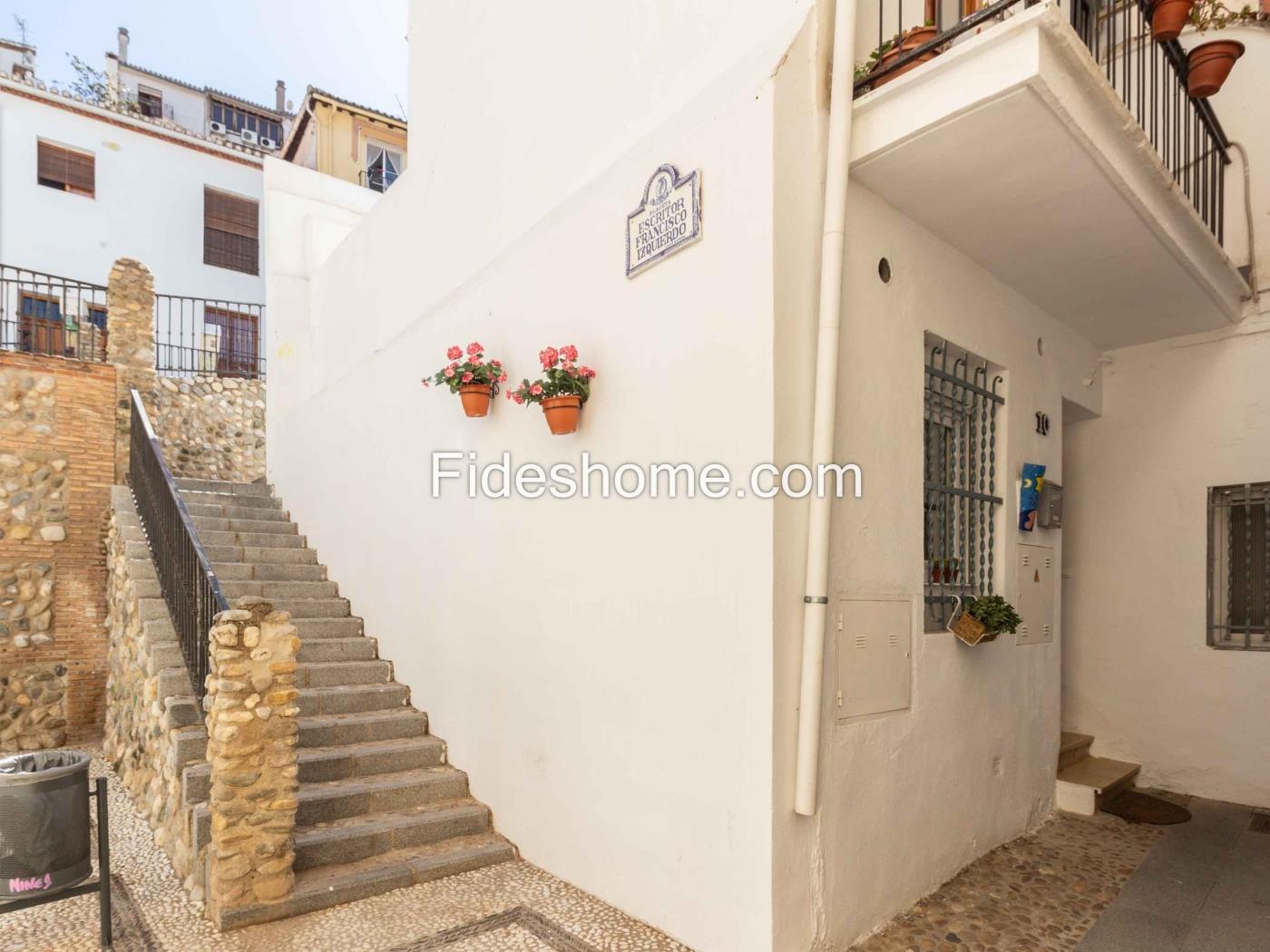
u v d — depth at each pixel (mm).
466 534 5281
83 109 13992
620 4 4137
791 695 3166
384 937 3520
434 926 3621
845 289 3518
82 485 7953
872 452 3645
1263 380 5387
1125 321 5473
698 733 3395
